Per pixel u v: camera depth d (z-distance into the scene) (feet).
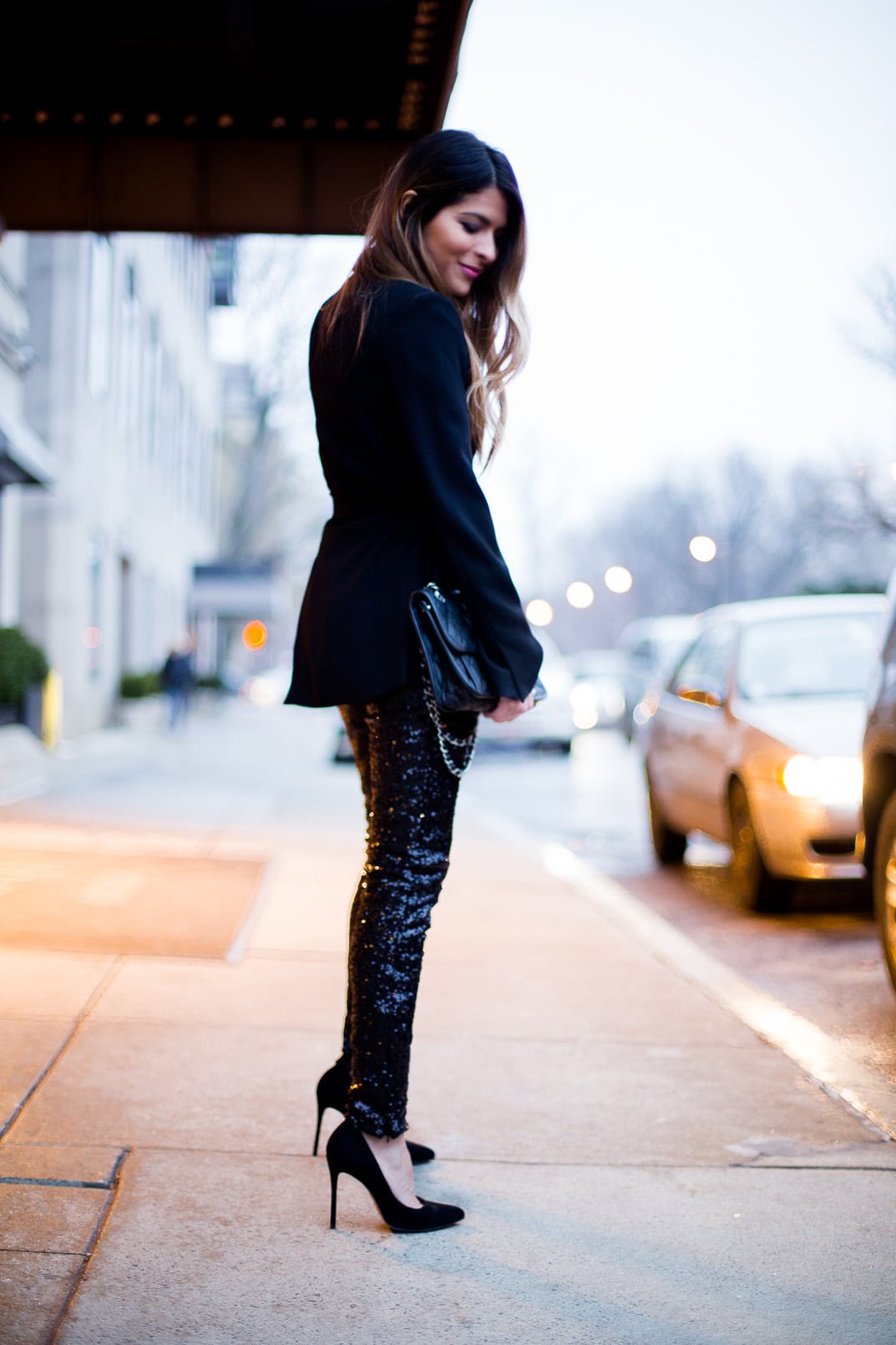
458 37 23.84
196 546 137.18
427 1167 9.87
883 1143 10.68
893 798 15.72
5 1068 11.38
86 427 68.03
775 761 22.15
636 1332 7.40
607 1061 12.77
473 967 16.74
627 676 82.28
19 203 27.99
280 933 17.74
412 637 8.25
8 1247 8.01
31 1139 9.83
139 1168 9.43
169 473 109.91
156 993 14.12
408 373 8.10
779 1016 14.88
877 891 16.16
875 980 17.67
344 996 14.51
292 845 27.22
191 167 27.96
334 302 8.76
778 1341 7.35
